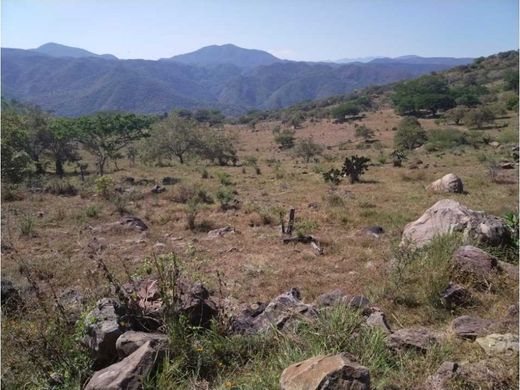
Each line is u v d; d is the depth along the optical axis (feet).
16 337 16.65
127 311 15.96
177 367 13.39
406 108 330.95
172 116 146.61
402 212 50.57
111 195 62.64
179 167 130.72
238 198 64.23
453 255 21.95
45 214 50.49
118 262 31.58
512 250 25.44
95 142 114.01
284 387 10.95
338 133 289.33
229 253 34.45
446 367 12.00
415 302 19.92
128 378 12.34
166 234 41.68
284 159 170.19
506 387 11.39
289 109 550.77
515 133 166.71
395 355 13.75
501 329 15.08
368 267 28.60
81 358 14.46
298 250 34.96
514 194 61.11
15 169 79.41
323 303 18.95
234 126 464.65
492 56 510.99
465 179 77.71
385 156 145.59
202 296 17.44
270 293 25.09
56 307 17.34
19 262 29.04
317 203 58.29
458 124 252.83
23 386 13.96
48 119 118.52
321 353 13.03
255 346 15.15
